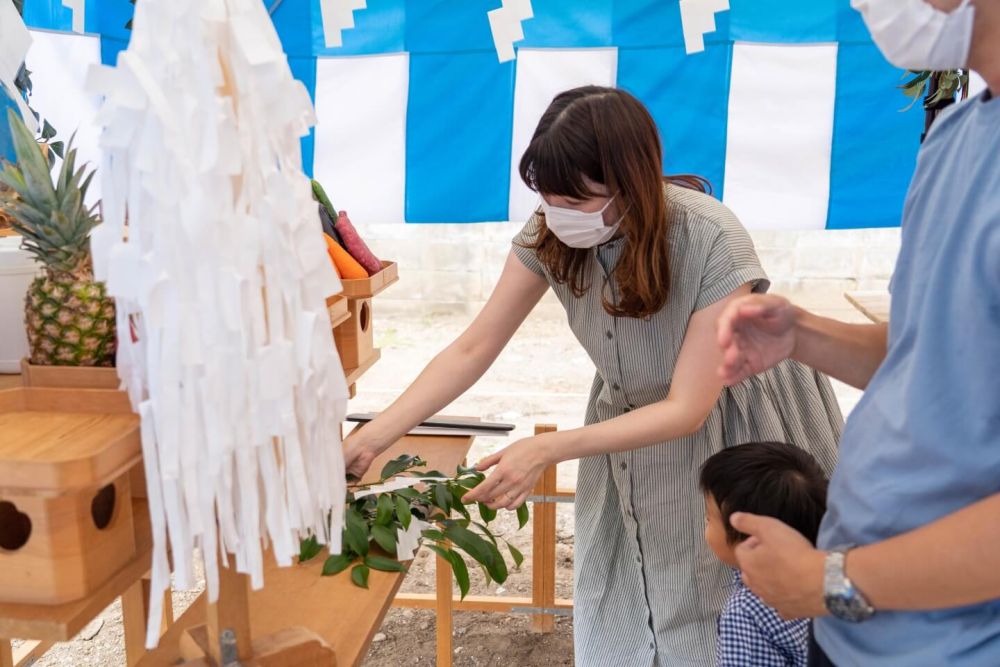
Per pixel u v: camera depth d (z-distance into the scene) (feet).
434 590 10.27
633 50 9.52
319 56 9.74
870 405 3.19
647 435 5.21
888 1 2.83
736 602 4.90
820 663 3.57
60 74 9.30
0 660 7.04
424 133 9.87
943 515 2.88
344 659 4.16
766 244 20.31
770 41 9.40
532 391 17.06
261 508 3.26
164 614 7.84
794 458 4.95
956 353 2.78
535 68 9.62
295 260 3.17
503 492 5.10
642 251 5.00
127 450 3.29
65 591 3.31
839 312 20.38
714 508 5.08
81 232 3.83
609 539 6.26
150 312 2.89
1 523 3.54
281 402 3.08
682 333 5.42
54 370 3.75
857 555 2.86
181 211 2.86
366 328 7.02
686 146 9.69
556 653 9.21
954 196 2.92
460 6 9.53
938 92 8.45
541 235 5.64
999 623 2.81
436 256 21.70
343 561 5.00
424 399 5.79
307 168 10.05
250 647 3.75
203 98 2.89
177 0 2.89
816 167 9.64
